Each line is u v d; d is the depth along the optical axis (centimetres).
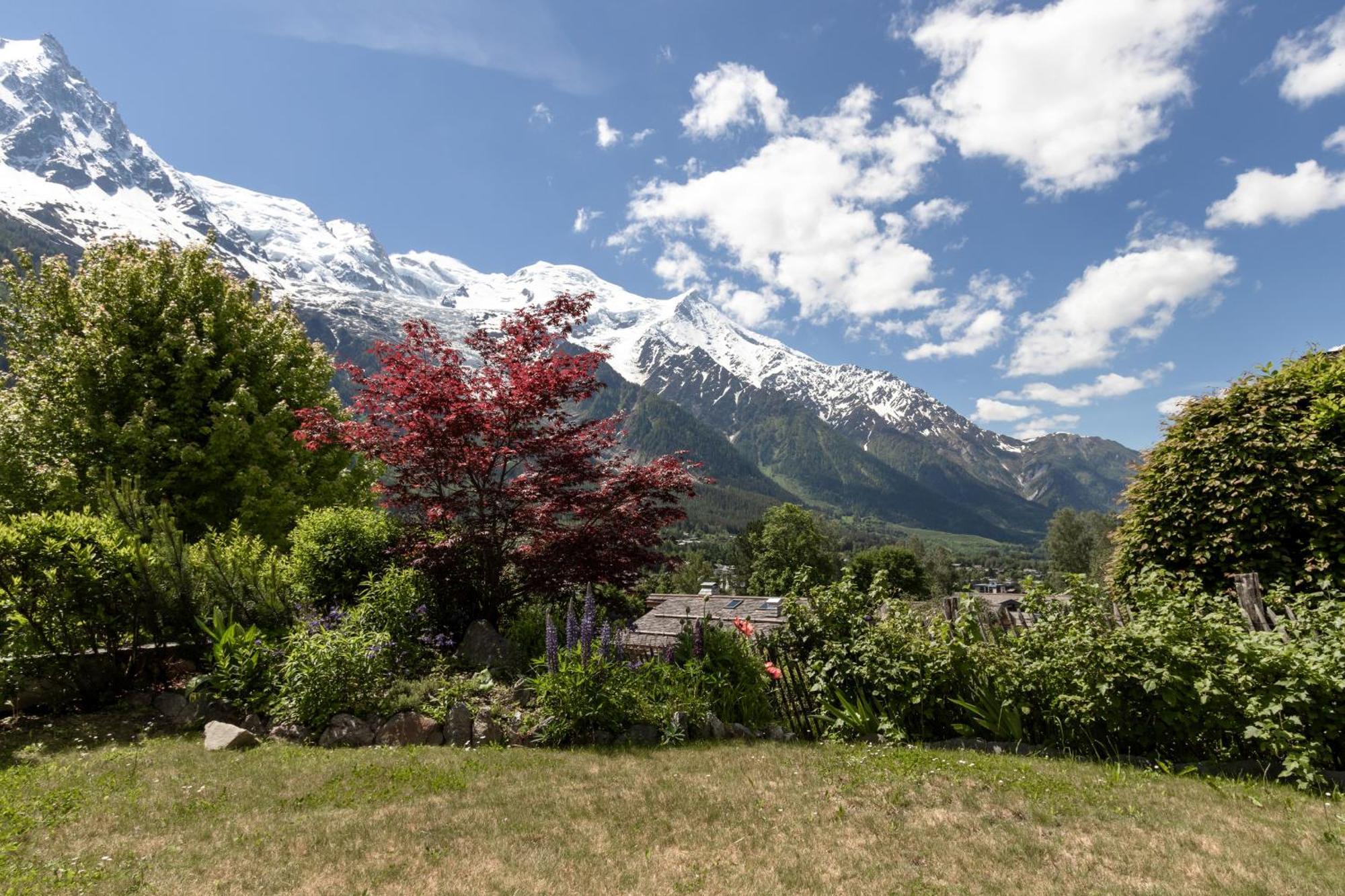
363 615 869
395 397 991
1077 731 730
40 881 397
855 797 593
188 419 1505
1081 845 492
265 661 802
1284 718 615
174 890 401
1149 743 693
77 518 800
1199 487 988
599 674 804
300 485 1620
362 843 478
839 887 431
